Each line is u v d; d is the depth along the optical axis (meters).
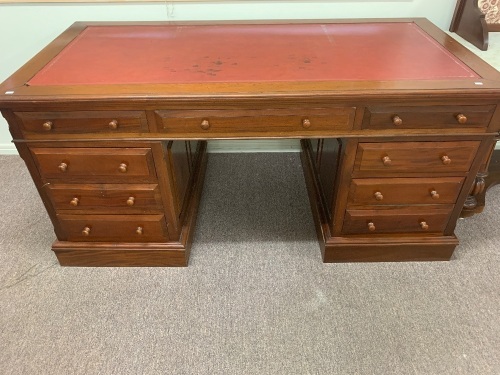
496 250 1.68
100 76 1.29
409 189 1.43
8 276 1.58
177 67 1.35
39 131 1.26
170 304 1.47
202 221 1.84
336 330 1.38
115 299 1.49
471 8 1.66
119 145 1.30
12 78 1.28
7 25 1.86
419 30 1.65
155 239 1.56
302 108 1.23
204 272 1.59
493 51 1.60
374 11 1.85
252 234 1.77
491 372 1.25
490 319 1.41
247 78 1.27
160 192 1.42
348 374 1.25
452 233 1.58
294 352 1.31
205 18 1.88
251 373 1.25
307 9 1.85
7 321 1.41
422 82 1.23
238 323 1.40
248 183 2.08
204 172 2.11
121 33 1.66
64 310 1.45
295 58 1.41
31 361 1.29
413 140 1.31
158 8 1.84
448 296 1.49
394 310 1.44
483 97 1.21
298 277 1.57
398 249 1.59
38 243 1.73
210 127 1.26
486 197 1.97
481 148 1.34
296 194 2.01
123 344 1.34
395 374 1.25
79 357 1.30
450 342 1.34
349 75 1.28
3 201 1.96
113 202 1.44
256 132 1.28
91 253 1.58
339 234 1.57
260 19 1.83
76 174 1.37
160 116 1.23
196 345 1.33
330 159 1.60
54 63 1.39
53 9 1.83
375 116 1.25
